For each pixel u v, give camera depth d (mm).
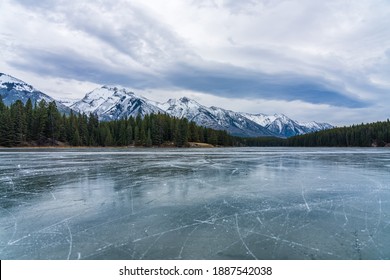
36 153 51562
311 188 15211
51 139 92562
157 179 18312
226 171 22734
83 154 48781
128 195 13438
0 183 16734
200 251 7035
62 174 20594
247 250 7094
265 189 14922
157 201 12227
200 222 9312
